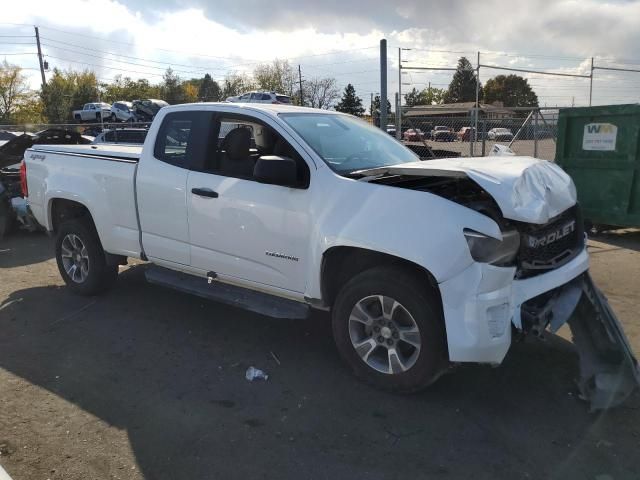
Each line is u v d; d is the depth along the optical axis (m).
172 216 4.73
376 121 13.63
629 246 7.99
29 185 5.97
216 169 4.49
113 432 3.29
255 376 3.96
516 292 3.46
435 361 3.49
